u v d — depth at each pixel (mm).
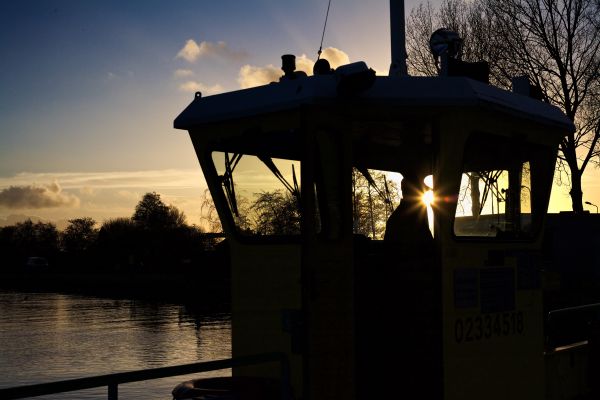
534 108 5219
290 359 4555
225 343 23188
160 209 123375
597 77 32625
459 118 4473
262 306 4711
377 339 4926
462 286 4652
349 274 4102
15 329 30078
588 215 30781
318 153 4125
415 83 4367
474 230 4809
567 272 30844
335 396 3834
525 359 5250
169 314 35406
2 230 141000
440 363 4480
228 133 4727
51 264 116188
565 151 32469
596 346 6215
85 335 26938
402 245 5023
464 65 5070
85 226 144375
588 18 33062
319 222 4051
